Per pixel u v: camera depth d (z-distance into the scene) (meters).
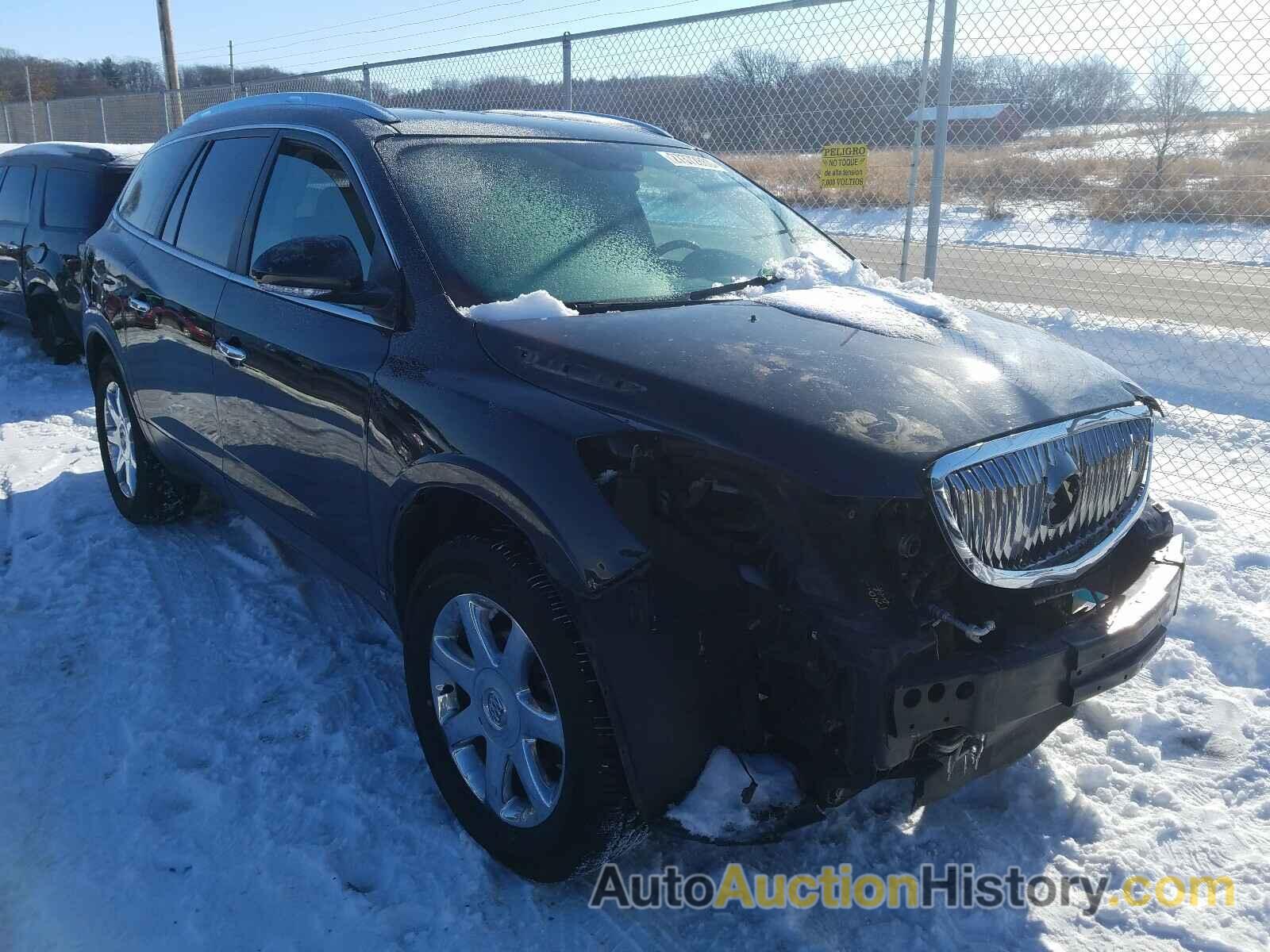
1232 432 6.12
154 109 16.08
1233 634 3.75
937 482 2.16
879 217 8.12
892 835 2.78
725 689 2.29
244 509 3.90
